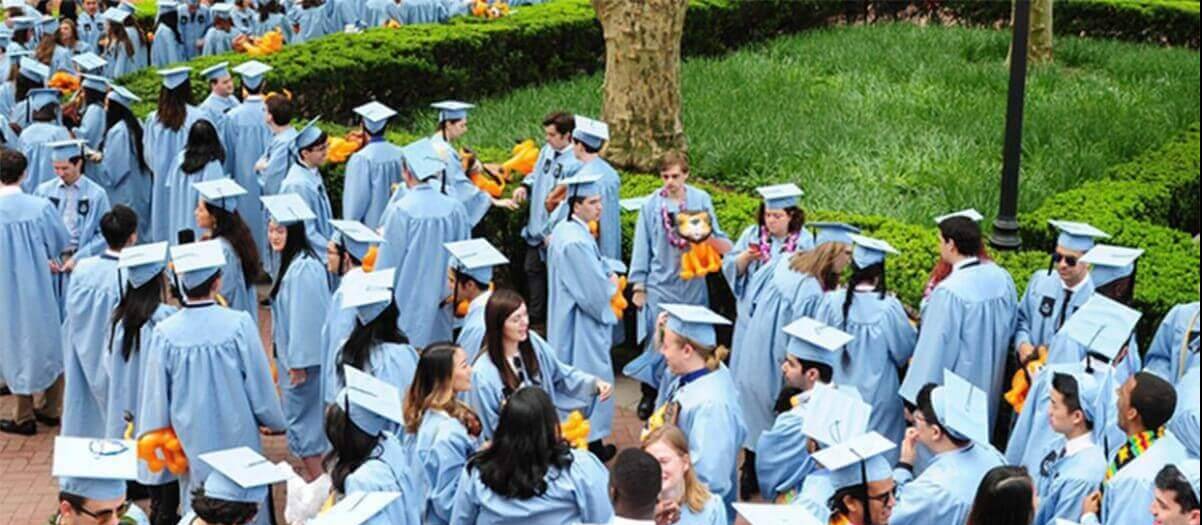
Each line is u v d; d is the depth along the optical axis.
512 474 7.01
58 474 6.65
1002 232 12.14
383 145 13.02
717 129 17.56
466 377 8.02
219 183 10.88
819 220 12.52
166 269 10.23
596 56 22.97
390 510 7.05
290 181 12.36
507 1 25.19
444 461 7.72
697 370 8.32
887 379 9.68
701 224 10.99
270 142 14.48
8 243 10.95
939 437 7.42
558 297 10.63
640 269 11.38
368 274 9.00
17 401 11.12
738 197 13.24
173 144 14.20
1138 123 17.84
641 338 11.48
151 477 9.16
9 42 17.52
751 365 10.12
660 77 15.73
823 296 9.76
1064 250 9.40
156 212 14.37
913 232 12.09
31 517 9.84
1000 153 16.80
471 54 20.80
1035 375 8.80
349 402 7.21
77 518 6.77
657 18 15.50
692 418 8.12
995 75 20.70
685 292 11.30
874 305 9.55
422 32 20.73
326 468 7.66
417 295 11.49
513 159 13.92
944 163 16.28
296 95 18.34
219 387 8.91
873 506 7.14
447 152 12.56
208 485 6.97
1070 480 7.62
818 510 7.17
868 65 21.75
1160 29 24.81
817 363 8.61
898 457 9.83
